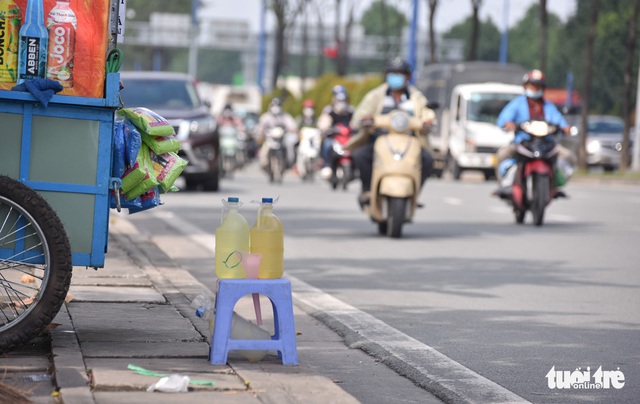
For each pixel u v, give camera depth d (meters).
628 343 18.06
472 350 17.20
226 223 15.08
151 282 21.50
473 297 22.69
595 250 31.95
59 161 15.13
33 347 15.39
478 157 82.38
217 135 53.97
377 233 35.81
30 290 16.78
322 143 61.00
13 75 15.05
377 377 15.23
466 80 90.44
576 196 59.66
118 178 15.34
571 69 187.50
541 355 16.95
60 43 15.05
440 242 33.38
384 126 34.03
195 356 15.09
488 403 13.79
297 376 14.25
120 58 15.24
